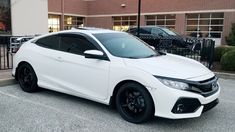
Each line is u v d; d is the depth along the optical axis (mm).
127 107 5344
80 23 37469
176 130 4969
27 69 7039
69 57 6152
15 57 7285
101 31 6406
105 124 5172
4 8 19375
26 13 20547
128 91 5301
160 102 4844
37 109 5887
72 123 5191
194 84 4871
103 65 5574
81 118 5445
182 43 15227
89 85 5824
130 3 34188
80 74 5938
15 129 4867
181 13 30641
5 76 8164
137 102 5176
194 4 29734
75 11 35938
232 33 26469
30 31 20875
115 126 5086
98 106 6145
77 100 6527
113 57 5555
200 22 29766
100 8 36625
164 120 5395
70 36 6355
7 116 5453
